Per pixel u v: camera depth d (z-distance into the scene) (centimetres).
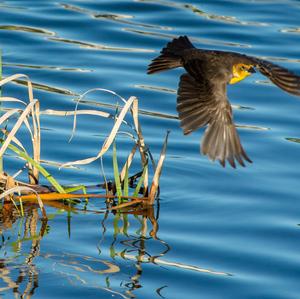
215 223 1370
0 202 1387
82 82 1889
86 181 1493
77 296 1141
